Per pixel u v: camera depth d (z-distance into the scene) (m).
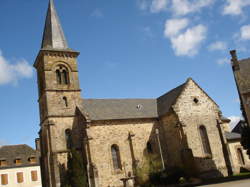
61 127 46.16
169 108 47.41
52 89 47.91
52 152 43.78
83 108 48.03
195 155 44.81
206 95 49.41
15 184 63.06
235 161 49.03
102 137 45.09
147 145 47.94
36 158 67.69
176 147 46.66
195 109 47.53
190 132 45.75
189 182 40.56
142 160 46.25
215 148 46.75
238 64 47.84
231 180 38.00
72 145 45.84
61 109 47.38
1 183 62.09
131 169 45.44
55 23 54.62
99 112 48.25
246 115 42.66
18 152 68.75
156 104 55.72
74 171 40.44
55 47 51.81
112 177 43.75
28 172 64.88
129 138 46.88
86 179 41.59
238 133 55.66
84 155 44.12
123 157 45.56
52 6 56.50
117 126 46.81
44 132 48.09
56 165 43.12
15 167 64.31
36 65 53.59
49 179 43.41
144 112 51.38
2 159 65.12
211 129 47.66
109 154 44.75
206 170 44.69
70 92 49.19
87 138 43.34
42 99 49.84
